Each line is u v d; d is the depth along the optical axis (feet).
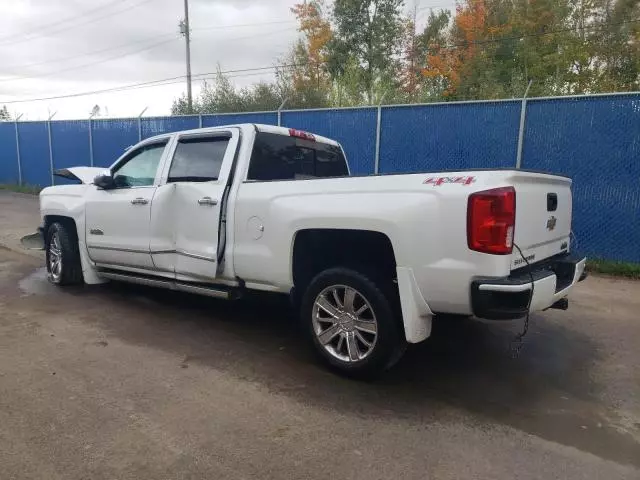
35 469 8.69
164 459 9.09
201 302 19.45
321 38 99.30
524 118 27.55
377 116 32.68
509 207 10.59
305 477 8.70
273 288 14.20
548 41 82.69
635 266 24.90
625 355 14.96
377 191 11.91
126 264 18.25
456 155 30.09
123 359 13.61
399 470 8.98
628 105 24.80
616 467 9.26
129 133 51.90
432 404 11.58
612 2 78.89
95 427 10.08
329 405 11.36
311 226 12.77
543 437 10.27
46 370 12.73
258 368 13.30
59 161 60.23
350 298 12.61
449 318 14.37
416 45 102.27
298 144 17.29
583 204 26.27
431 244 11.05
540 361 14.40
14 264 25.52
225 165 15.12
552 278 11.78
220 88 65.72
